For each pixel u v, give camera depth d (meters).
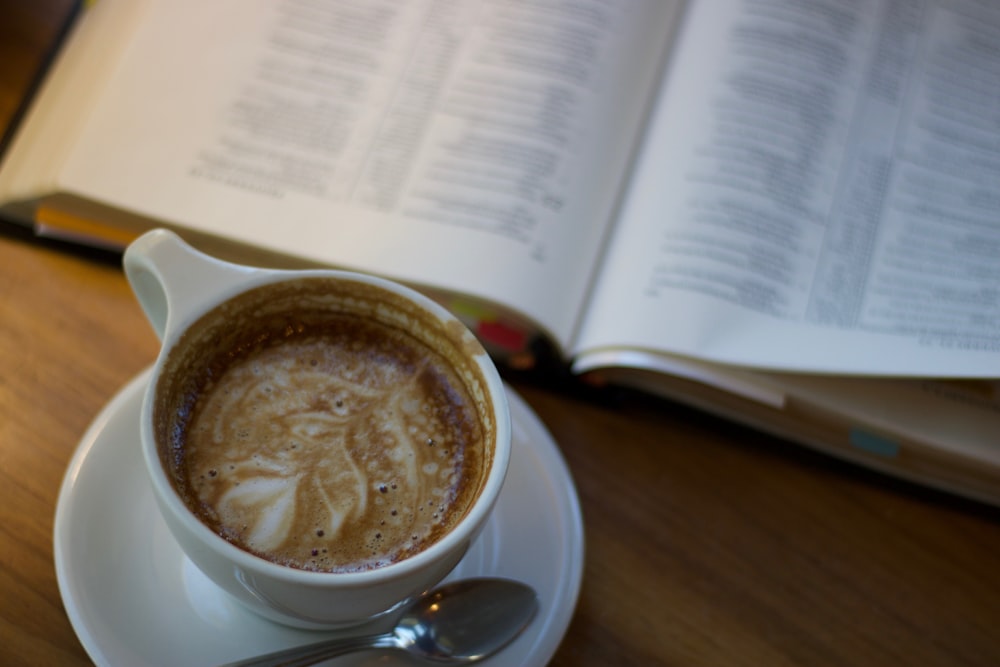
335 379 0.40
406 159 0.49
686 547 0.45
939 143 0.52
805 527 0.46
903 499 0.48
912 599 0.45
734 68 0.52
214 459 0.38
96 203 0.47
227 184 0.48
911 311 0.47
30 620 0.40
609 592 0.44
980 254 0.49
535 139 0.50
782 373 0.47
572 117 0.50
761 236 0.48
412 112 0.50
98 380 0.46
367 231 0.47
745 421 0.48
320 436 0.39
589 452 0.47
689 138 0.50
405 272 0.46
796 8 0.54
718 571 0.45
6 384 0.45
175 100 0.49
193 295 0.37
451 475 0.39
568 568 0.40
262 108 0.50
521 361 0.48
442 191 0.48
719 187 0.49
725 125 0.51
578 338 0.47
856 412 0.46
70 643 0.40
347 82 0.51
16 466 0.43
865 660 0.44
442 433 0.39
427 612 0.39
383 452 0.39
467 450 0.39
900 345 0.46
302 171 0.49
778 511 0.47
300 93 0.50
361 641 0.38
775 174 0.50
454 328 0.39
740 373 0.46
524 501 0.41
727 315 0.46
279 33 0.52
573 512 0.42
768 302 0.47
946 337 0.46
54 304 0.47
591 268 0.48
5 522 0.42
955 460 0.47
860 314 0.47
